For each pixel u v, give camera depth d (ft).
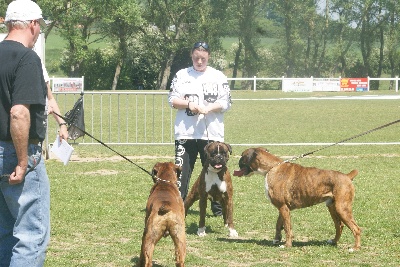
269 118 85.40
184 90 27.96
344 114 91.56
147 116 84.64
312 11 216.74
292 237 23.68
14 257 15.64
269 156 23.81
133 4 176.35
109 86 189.47
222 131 28.27
